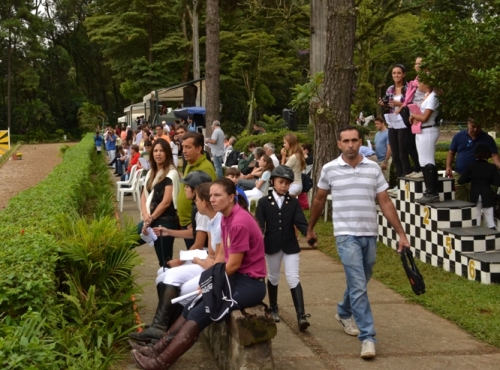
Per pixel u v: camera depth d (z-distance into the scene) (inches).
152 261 350.6
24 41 2470.5
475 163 337.4
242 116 1817.2
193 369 202.5
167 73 1833.2
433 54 306.2
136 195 583.5
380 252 361.4
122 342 212.5
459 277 301.4
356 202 212.8
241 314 181.5
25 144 2341.3
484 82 290.2
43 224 243.8
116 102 2883.9
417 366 201.3
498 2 318.7
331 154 447.2
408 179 351.6
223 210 189.6
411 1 1008.9
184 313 196.2
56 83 2763.3
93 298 205.8
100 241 222.2
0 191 814.5
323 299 277.7
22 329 154.6
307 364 203.3
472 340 225.5
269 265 238.2
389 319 250.2
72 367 170.6
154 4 1828.2
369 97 1230.9
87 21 1956.2
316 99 450.0
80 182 456.8
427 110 317.7
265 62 1595.7
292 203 235.1
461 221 320.2
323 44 572.7
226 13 868.0
